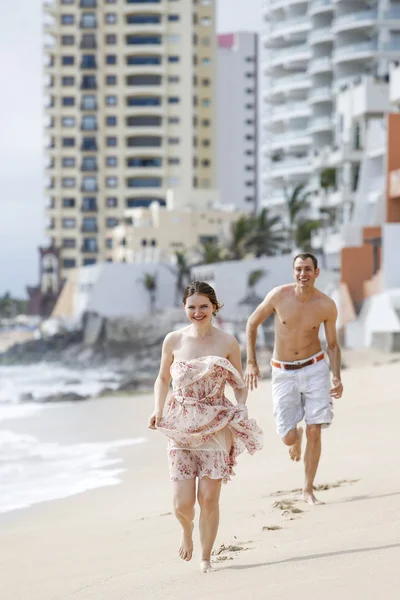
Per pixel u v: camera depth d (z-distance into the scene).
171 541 9.23
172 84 158.62
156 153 157.88
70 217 158.88
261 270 83.81
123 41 157.12
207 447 7.41
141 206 159.12
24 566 8.92
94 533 10.40
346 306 61.50
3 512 12.68
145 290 96.19
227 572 7.05
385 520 8.33
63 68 157.38
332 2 110.75
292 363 10.20
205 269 87.25
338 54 103.50
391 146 60.75
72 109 157.62
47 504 13.12
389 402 20.67
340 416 19.14
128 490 13.91
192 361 7.51
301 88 120.44
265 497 11.02
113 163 158.62
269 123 125.75
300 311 10.11
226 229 123.25
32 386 54.19
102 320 91.06
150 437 21.09
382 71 99.38
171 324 88.06
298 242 89.69
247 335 10.36
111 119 158.12
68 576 8.16
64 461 17.84
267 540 8.23
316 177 110.00
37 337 112.69
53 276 155.50
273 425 20.30
